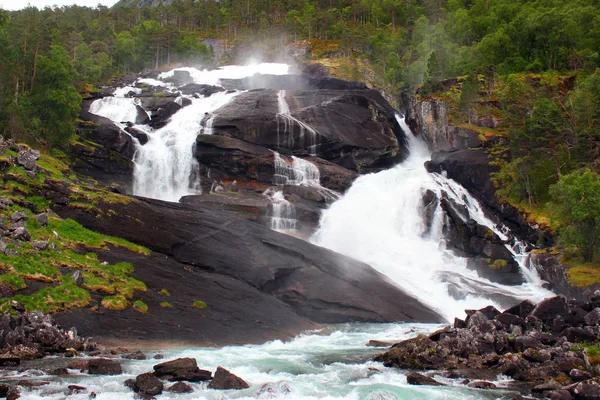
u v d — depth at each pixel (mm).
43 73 53000
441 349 25094
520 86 61312
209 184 58031
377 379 21641
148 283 32125
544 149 54531
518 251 51094
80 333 26281
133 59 106000
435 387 20547
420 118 71688
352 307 36688
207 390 19578
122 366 22406
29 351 23391
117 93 78750
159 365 21188
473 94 66438
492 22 99438
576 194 43375
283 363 24141
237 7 147125
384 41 111250
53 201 36438
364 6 131875
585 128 54250
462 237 51875
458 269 49406
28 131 48969
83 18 142625
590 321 28250
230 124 62188
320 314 36156
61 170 46281
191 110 69812
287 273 38469
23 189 35500
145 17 154375
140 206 39281
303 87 89688
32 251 29516
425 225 54375
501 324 28531
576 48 78625
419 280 45094
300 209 51969
